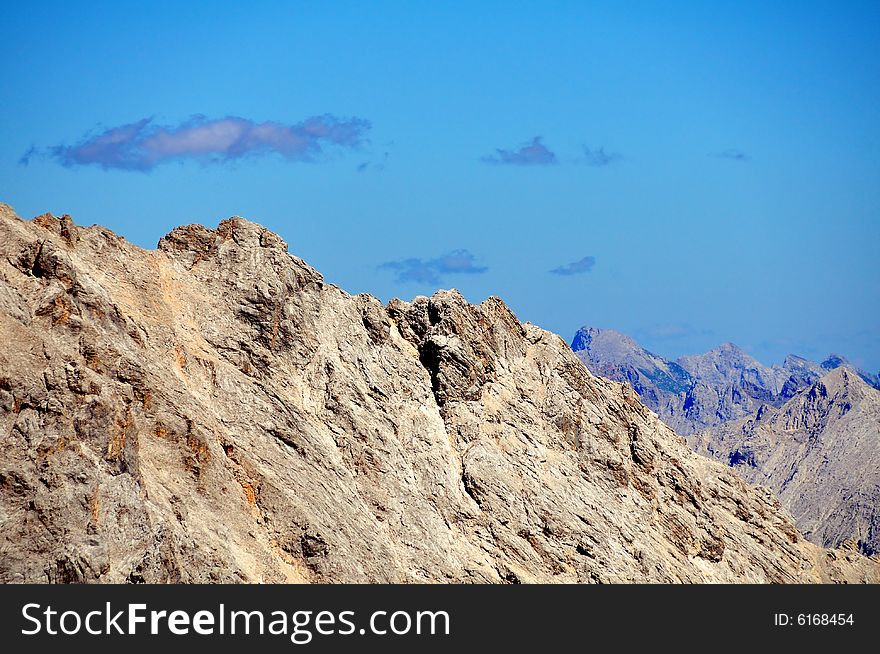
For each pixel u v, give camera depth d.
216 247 129.62
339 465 122.06
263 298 126.62
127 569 96.38
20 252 110.75
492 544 125.06
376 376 130.50
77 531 95.94
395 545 120.00
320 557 111.25
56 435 98.88
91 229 122.69
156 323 119.31
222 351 122.56
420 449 128.38
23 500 96.06
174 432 109.31
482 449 130.75
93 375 103.12
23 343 103.69
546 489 131.38
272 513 112.00
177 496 105.19
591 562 127.50
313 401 125.50
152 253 127.06
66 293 109.38
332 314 132.12
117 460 100.00
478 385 136.00
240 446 115.75
